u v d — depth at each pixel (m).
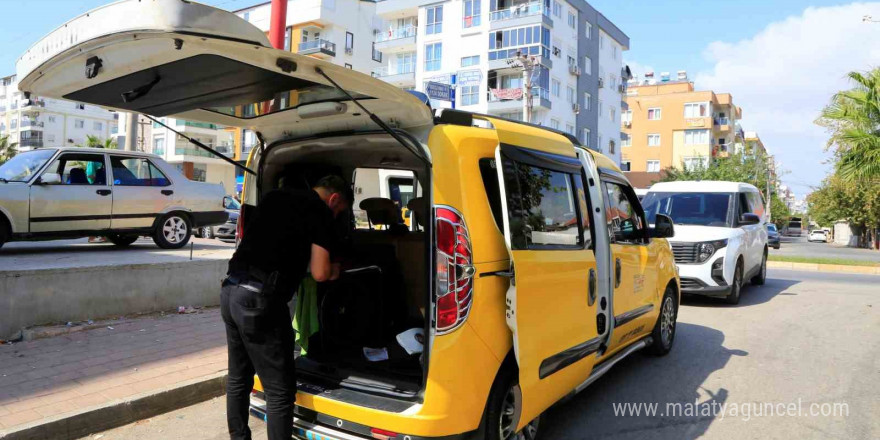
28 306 5.85
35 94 3.29
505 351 3.21
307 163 4.41
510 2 43.62
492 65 42.69
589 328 4.13
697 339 7.25
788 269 17.72
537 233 3.59
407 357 3.59
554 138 4.14
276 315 3.10
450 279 2.93
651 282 5.69
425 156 3.02
